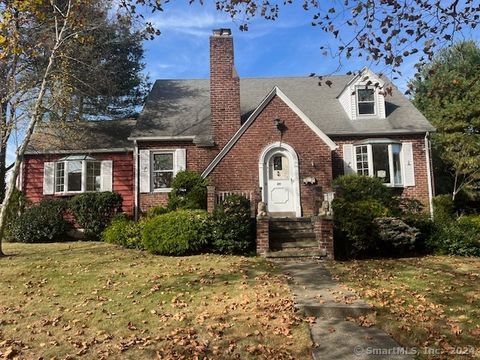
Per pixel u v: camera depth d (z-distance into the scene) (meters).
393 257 10.46
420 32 6.30
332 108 17.53
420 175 15.89
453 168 20.30
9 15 9.88
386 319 5.86
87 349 5.14
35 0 10.41
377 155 16.03
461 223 11.78
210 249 10.91
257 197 13.82
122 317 6.14
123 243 12.33
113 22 16.64
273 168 14.41
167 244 10.62
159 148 16.53
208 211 12.61
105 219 15.24
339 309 6.15
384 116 16.69
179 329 5.62
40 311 6.42
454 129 20.38
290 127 14.47
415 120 16.48
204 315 6.11
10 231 14.51
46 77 12.17
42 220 14.38
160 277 8.29
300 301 6.58
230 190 14.16
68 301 6.90
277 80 19.88
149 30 8.38
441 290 7.19
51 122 17.58
